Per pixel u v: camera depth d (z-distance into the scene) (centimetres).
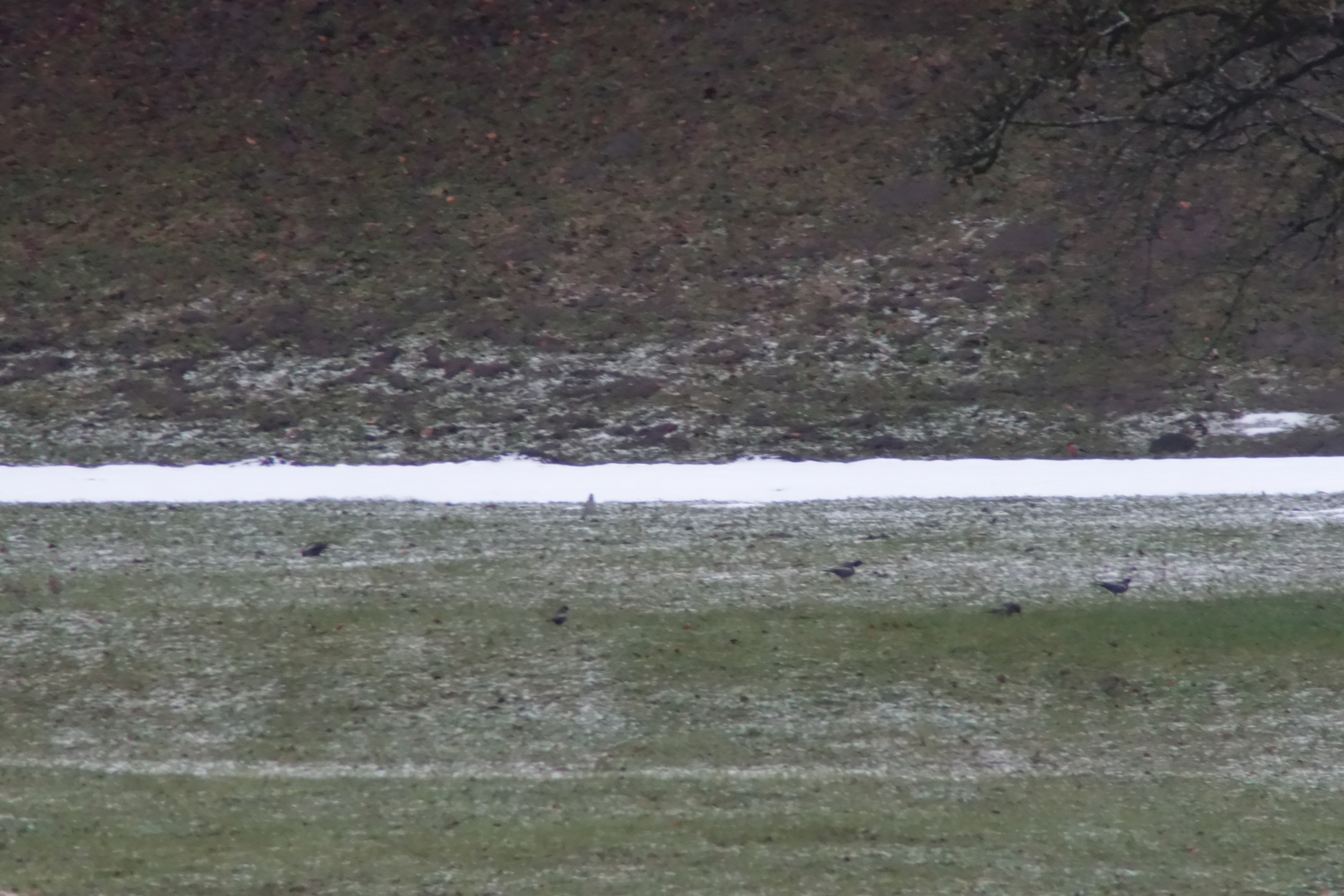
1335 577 3981
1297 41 4934
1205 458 5766
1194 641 3597
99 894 2389
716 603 3856
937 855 2570
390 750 3136
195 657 3566
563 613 3800
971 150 6228
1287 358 6812
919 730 3228
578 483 5366
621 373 6944
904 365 6931
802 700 3356
